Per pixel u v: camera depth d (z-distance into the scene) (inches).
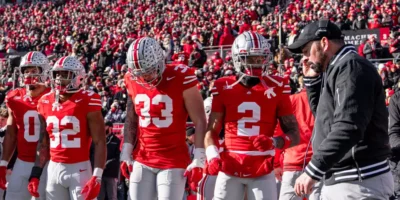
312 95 164.6
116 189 349.4
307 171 138.4
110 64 814.5
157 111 195.2
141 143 200.2
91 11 1251.8
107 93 617.3
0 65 826.2
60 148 216.7
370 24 749.9
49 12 1316.4
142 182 197.6
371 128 142.4
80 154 217.8
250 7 960.3
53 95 220.7
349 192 143.6
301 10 898.1
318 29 147.0
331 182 147.3
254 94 195.2
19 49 1101.7
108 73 743.1
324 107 145.6
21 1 1498.5
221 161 189.3
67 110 216.5
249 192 195.9
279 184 262.4
